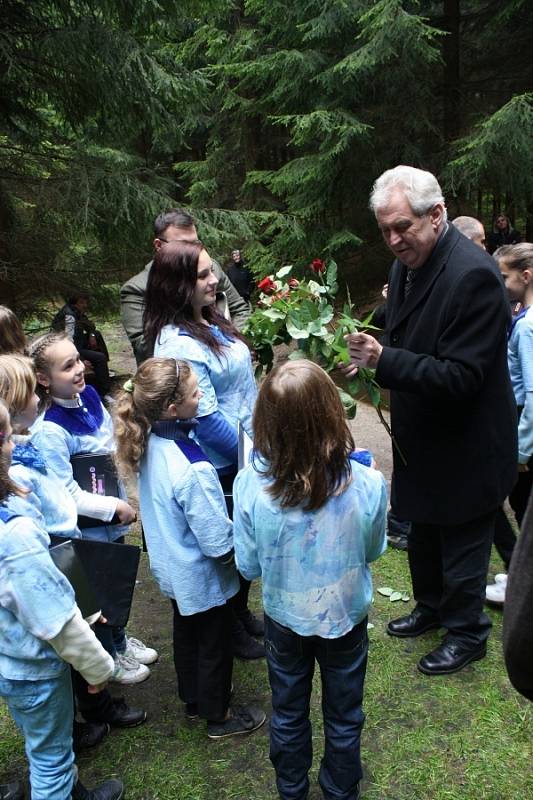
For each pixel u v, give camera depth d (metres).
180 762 2.08
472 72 9.42
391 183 2.09
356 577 1.70
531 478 2.78
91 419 2.27
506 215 9.38
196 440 2.22
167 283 2.19
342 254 9.46
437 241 2.17
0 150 5.96
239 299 3.38
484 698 2.30
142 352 2.99
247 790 1.97
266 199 11.37
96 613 1.67
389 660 2.53
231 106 10.66
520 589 0.90
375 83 8.39
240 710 2.24
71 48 5.09
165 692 2.43
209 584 2.01
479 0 9.00
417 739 2.13
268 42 10.05
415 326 2.22
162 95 5.68
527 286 2.71
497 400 2.24
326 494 1.59
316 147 9.35
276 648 1.80
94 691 1.70
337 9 8.06
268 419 1.58
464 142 7.98
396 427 2.39
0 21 5.16
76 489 2.15
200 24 10.91
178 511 1.97
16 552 1.46
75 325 6.34
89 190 5.58
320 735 2.18
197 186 11.84
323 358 2.19
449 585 2.41
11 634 1.54
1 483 1.51
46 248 5.95
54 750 1.69
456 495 2.28
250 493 1.69
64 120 5.81
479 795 1.92
